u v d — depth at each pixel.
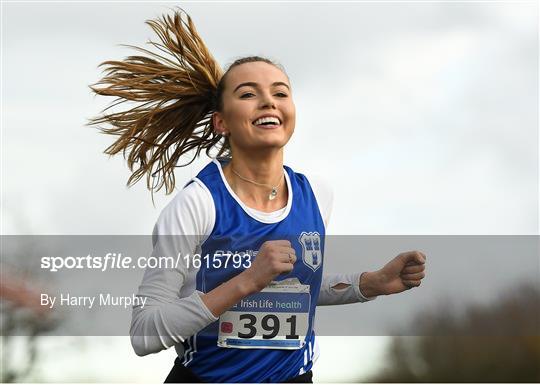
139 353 6.69
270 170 7.07
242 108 6.85
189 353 7.02
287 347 7.04
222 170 7.14
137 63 7.85
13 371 11.32
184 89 7.80
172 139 8.01
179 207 6.84
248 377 7.00
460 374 11.52
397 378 11.49
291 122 6.98
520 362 11.63
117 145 7.93
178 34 7.82
